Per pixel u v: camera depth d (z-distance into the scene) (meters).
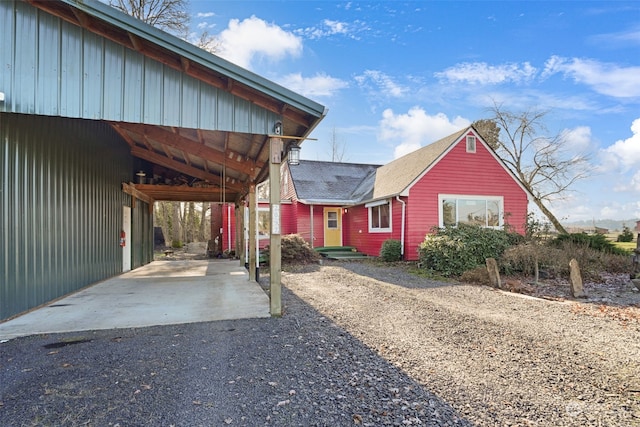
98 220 7.94
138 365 3.04
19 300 4.84
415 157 13.93
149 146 10.32
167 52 4.57
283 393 2.56
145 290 6.91
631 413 2.36
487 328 4.31
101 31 4.37
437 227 10.27
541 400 2.53
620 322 4.61
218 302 5.72
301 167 17.64
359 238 15.19
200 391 2.57
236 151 7.91
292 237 12.11
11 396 2.47
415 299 6.05
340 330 4.20
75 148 6.67
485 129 19.33
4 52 4.08
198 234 30.66
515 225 12.62
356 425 2.16
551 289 7.04
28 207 5.09
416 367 3.10
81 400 2.42
